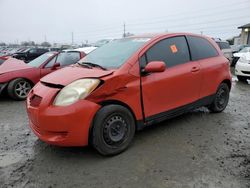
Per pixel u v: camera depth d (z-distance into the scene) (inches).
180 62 177.9
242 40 1379.2
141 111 154.8
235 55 627.5
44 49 965.2
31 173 129.8
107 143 142.3
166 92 165.9
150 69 148.8
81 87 135.6
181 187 115.6
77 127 132.9
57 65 292.4
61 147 157.9
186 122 197.2
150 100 158.1
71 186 118.6
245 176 123.3
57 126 132.3
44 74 302.8
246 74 397.1
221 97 218.7
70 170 131.8
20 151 155.0
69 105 132.2
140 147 154.8
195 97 188.7
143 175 125.7
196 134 174.2
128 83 147.4
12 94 286.5
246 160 138.6
